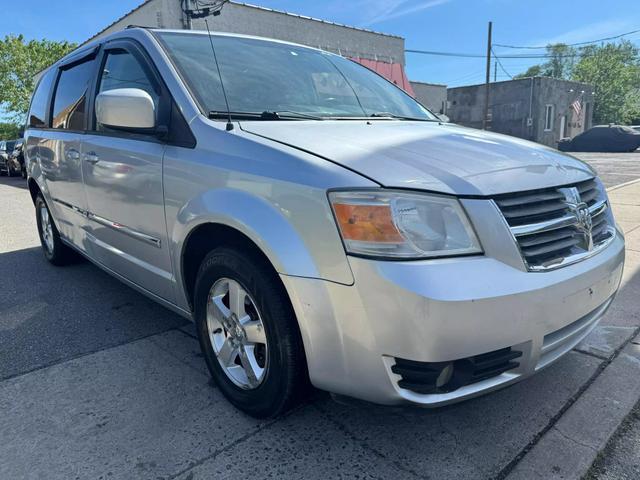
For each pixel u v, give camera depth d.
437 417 2.31
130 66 2.94
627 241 5.25
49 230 4.77
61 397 2.51
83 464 2.01
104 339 3.19
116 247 3.13
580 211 2.10
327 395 2.35
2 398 2.50
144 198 2.63
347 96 3.17
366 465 2.00
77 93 3.68
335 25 18.50
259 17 16.16
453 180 1.84
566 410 2.35
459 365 1.78
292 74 3.05
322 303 1.81
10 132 42.41
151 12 14.90
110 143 2.97
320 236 1.80
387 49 20.70
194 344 3.11
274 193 1.94
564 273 1.92
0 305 3.80
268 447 2.11
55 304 3.81
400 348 1.70
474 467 1.99
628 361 2.80
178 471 1.98
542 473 1.95
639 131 26.42
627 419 2.28
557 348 2.05
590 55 53.09
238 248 2.15
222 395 2.51
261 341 2.18
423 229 1.73
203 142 2.30
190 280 2.57
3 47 34.50
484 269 1.74
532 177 2.01
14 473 1.96
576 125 33.72
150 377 2.70
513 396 2.47
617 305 3.59
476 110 32.78
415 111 3.44
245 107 2.59
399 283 1.66
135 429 2.24
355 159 1.91
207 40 2.99
